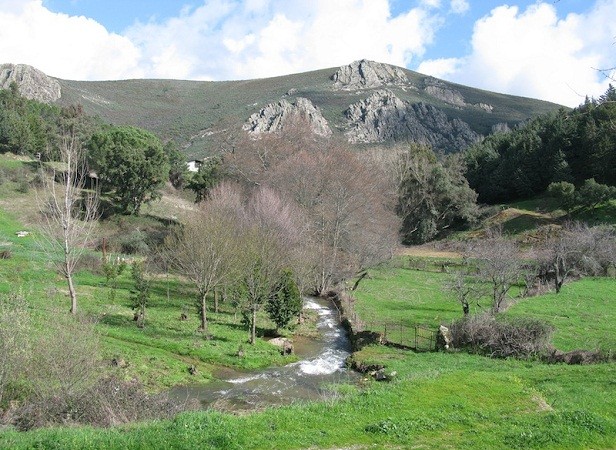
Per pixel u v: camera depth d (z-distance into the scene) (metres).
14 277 39.34
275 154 72.06
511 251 40.56
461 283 36.16
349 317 39.81
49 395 16.59
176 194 98.38
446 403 15.45
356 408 14.73
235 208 48.31
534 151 92.75
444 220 89.06
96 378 18.67
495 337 28.36
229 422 13.12
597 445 12.38
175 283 47.78
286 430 12.96
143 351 27.08
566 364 24.77
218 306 41.66
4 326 17.44
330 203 57.16
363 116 199.12
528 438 12.48
